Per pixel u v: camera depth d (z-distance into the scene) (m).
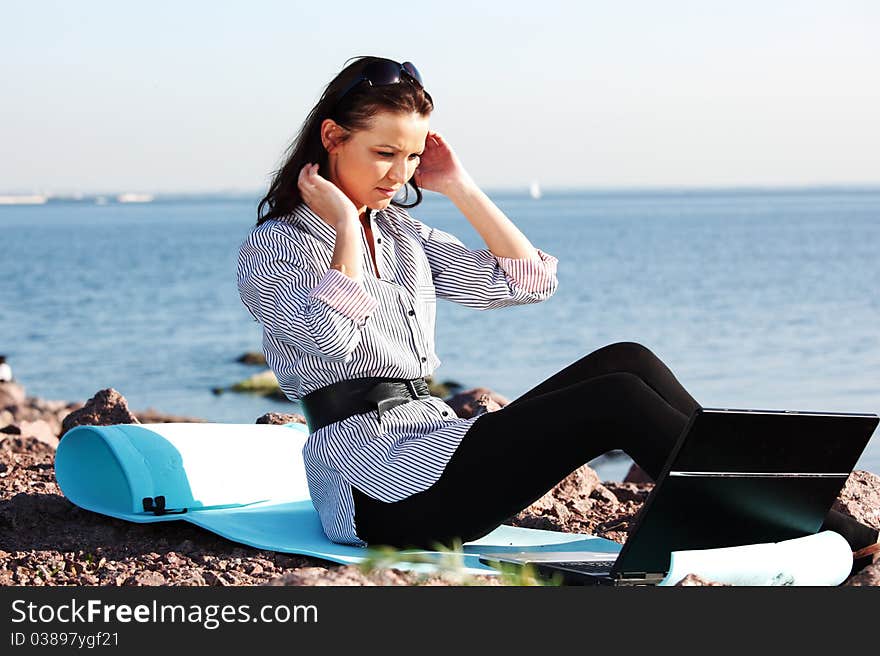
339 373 6.14
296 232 6.23
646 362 5.89
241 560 6.32
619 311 60.88
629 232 178.88
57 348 49.66
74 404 26.70
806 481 5.43
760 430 5.06
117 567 6.38
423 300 6.45
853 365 37.66
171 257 121.75
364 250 6.34
